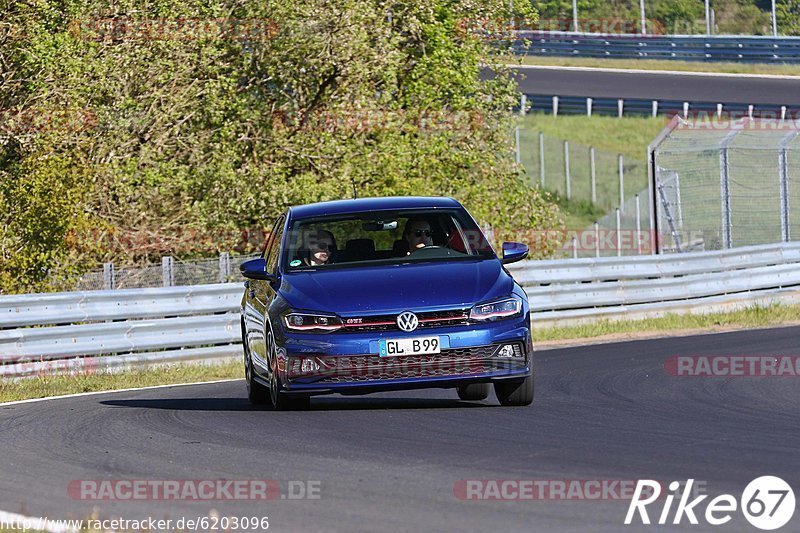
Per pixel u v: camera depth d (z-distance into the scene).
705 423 27.55
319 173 76.00
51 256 61.25
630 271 69.12
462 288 29.69
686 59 173.88
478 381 29.23
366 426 27.94
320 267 31.81
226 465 23.69
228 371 49.47
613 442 24.70
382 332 28.89
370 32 79.38
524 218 85.19
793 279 78.06
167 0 73.62
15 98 69.06
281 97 76.69
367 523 18.19
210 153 73.25
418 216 33.25
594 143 141.62
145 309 53.19
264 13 74.81
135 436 28.33
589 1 192.38
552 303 65.31
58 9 72.56
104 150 69.94
